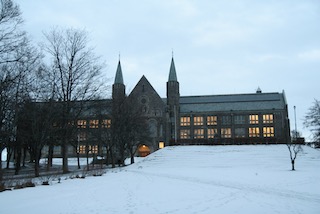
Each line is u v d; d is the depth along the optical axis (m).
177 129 88.38
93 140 63.59
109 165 62.34
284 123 87.06
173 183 23.73
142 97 86.38
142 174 33.62
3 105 31.23
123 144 55.06
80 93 37.06
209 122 89.81
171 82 90.25
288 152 53.97
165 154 56.53
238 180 25.48
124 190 19.48
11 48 24.70
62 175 33.22
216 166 45.31
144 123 65.38
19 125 39.53
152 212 12.55
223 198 16.12
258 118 88.25
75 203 14.53
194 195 17.20
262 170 37.75
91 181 25.75
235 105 91.38
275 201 15.25
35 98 34.03
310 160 48.31
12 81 29.58
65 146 37.31
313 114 59.69
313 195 17.19
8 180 27.05
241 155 52.84
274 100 91.12
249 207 13.69
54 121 37.22
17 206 13.77
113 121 53.09
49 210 12.91
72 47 37.72
